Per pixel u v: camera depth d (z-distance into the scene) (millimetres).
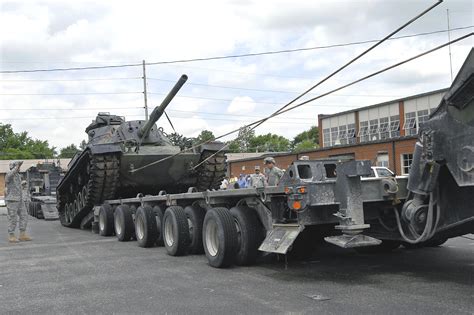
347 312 5336
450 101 5434
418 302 5668
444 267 7871
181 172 15734
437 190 5996
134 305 6016
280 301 5918
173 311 5656
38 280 7871
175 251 9836
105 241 13250
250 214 8273
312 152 40719
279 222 7586
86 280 7723
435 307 5434
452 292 6117
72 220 18328
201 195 9391
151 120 14680
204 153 15633
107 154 14336
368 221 7555
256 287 6746
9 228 13562
